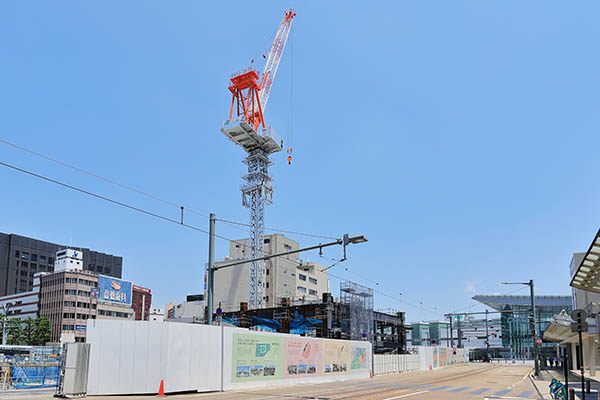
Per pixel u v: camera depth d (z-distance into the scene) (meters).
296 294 115.00
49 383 32.88
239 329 31.42
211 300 29.23
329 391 30.31
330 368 42.91
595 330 37.06
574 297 67.88
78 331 124.75
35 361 42.69
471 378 48.53
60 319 124.44
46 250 178.50
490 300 136.50
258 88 114.38
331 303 68.25
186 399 24.08
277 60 126.00
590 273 23.39
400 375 56.28
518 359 131.25
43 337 105.62
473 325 148.38
